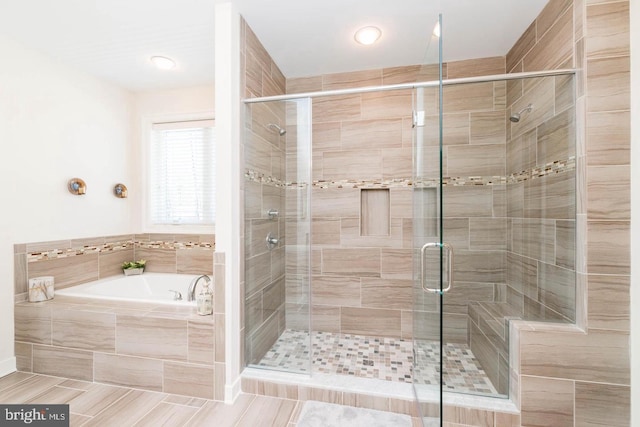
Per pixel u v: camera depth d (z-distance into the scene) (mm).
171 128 2852
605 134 1359
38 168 2105
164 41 2035
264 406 1610
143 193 2885
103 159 2594
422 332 1504
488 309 1966
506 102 2104
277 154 1887
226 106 1655
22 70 2016
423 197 1521
